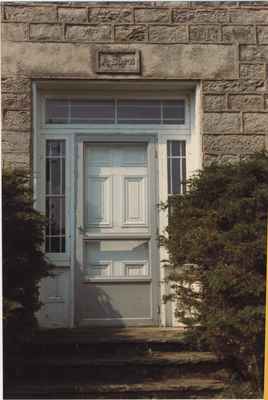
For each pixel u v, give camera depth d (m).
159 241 7.28
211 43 7.98
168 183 8.09
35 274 6.43
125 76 7.88
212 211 6.63
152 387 6.27
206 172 7.01
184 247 6.61
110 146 8.13
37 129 7.96
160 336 7.09
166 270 7.88
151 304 7.93
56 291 7.87
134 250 8.04
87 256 7.99
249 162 6.79
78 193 8.01
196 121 8.02
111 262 8.00
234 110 7.91
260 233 6.30
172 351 6.94
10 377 6.50
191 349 6.95
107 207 8.05
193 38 7.96
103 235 8.00
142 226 8.05
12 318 6.07
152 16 7.97
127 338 6.98
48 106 8.09
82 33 7.89
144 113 8.16
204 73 7.94
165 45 7.95
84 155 8.09
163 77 7.90
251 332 6.09
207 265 6.56
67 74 7.82
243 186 6.61
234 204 6.46
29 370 6.57
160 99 8.17
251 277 6.18
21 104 7.73
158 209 8.02
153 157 8.11
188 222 6.74
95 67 7.86
